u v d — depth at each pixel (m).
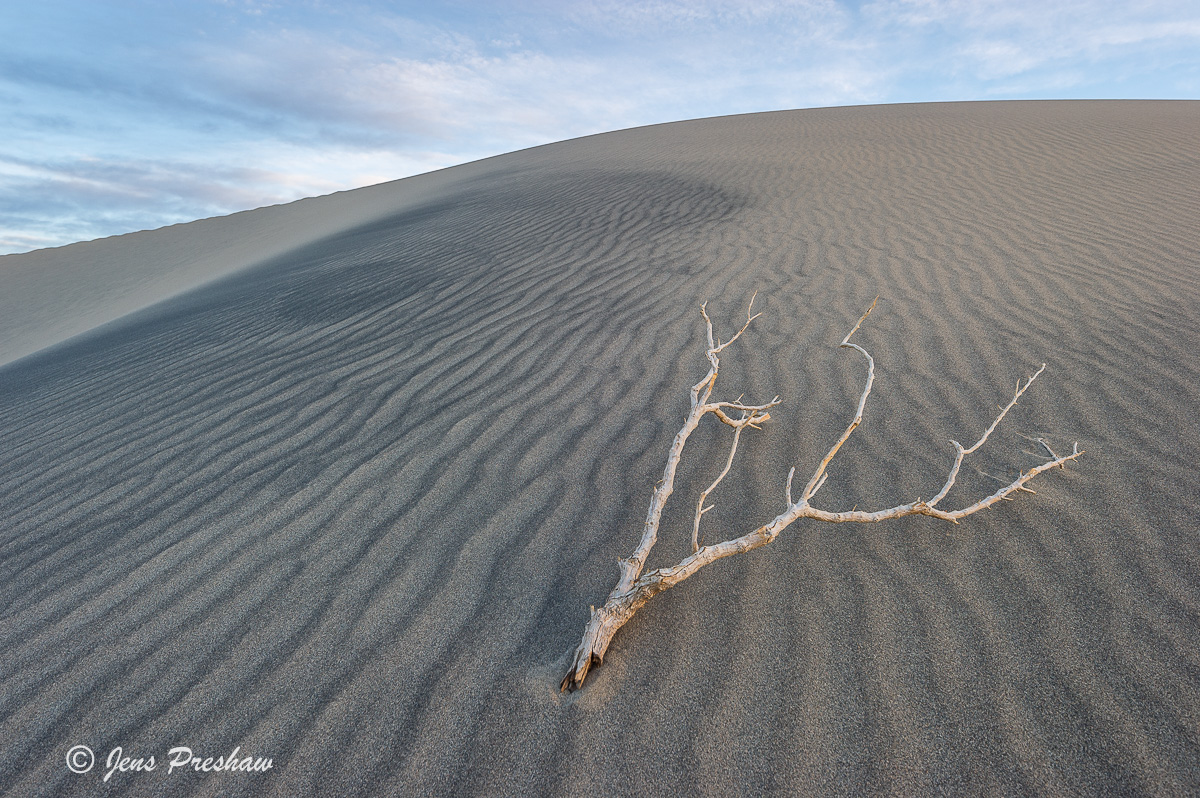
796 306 4.25
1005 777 1.28
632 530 2.18
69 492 2.86
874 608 1.73
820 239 5.75
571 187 10.07
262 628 1.87
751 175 9.11
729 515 2.22
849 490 2.32
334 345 4.47
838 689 1.49
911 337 3.63
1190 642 1.55
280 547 2.25
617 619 1.63
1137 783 1.25
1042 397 2.87
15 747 1.55
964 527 2.05
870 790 1.27
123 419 3.70
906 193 7.23
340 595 1.98
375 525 2.33
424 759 1.41
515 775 1.36
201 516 2.51
